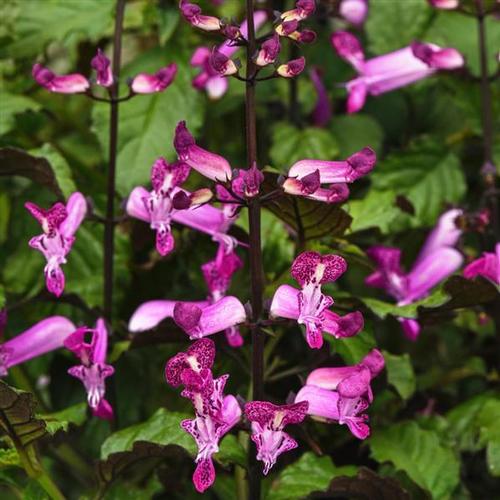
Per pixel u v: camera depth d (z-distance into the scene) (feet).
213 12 1.89
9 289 1.86
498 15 1.91
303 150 1.92
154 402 1.90
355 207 1.79
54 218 1.57
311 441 1.55
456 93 1.98
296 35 1.47
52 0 1.90
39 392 1.94
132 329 1.65
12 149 1.67
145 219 1.64
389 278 1.76
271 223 1.77
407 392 1.76
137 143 1.83
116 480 1.71
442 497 1.71
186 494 1.85
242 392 1.77
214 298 1.61
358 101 1.82
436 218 1.92
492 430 1.73
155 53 1.90
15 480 1.68
